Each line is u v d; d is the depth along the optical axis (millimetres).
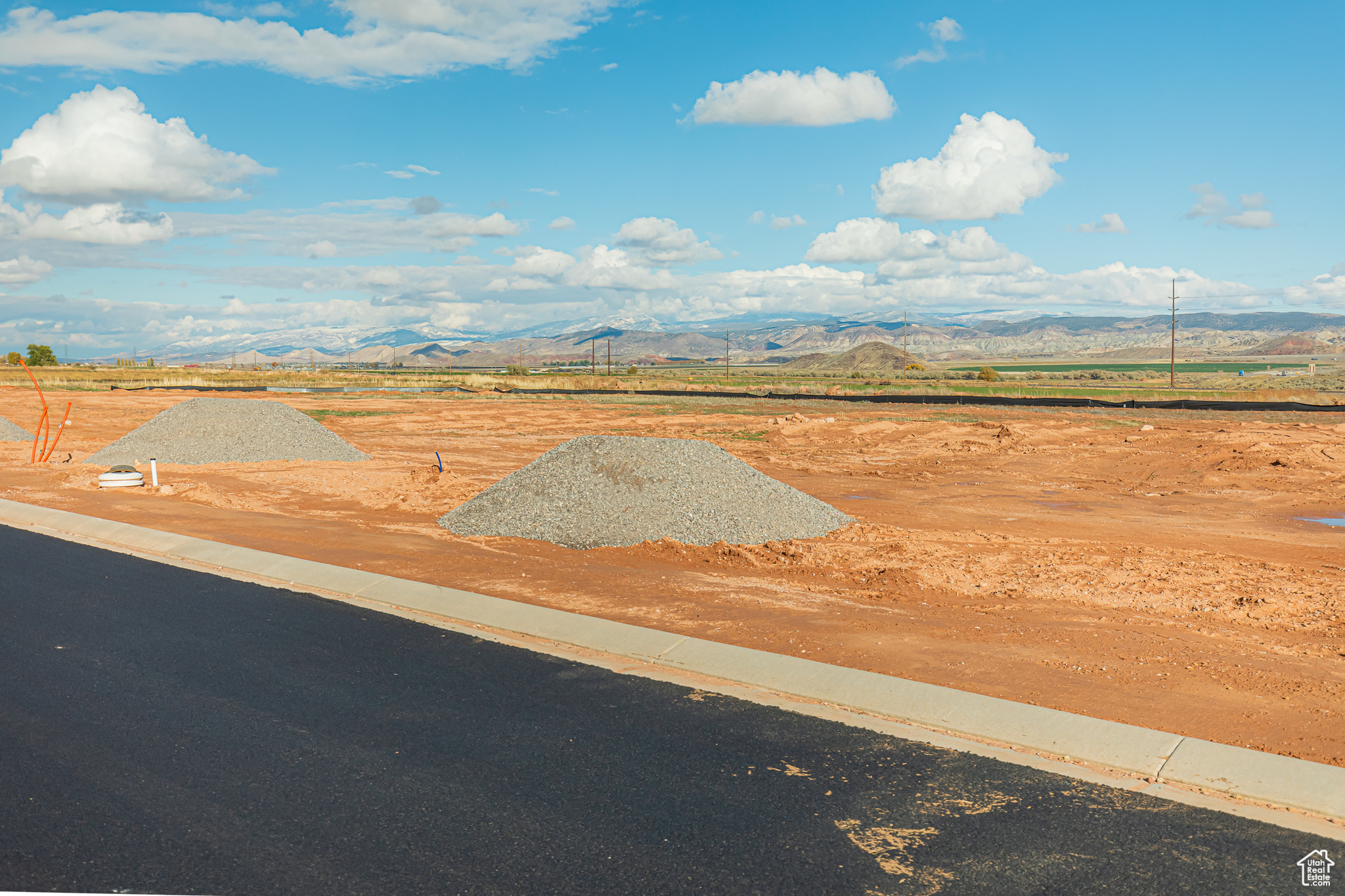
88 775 4953
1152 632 8320
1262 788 4910
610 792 4828
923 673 6895
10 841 4219
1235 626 8812
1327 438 28984
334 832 4344
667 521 13078
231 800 4680
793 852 4211
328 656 7191
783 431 35312
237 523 13672
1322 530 15250
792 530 13617
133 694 6258
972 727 5809
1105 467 24297
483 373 136625
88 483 18672
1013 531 14820
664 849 4219
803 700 6398
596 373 145250
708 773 5094
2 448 27156
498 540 13055
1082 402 56281
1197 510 17391
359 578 9836
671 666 7125
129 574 10219
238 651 7316
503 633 8047
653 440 15141
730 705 6227
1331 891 3936
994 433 32812
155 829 4355
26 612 8453
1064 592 10047
